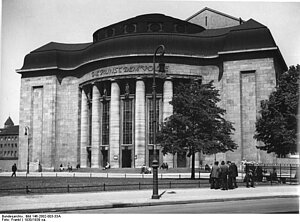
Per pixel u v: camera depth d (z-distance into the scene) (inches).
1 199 1019.3
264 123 1763.0
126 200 1001.5
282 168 2110.0
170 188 1359.5
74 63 3348.9
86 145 3186.5
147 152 2903.5
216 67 2967.5
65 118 3319.4
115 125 2957.7
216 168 1339.8
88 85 3179.1
